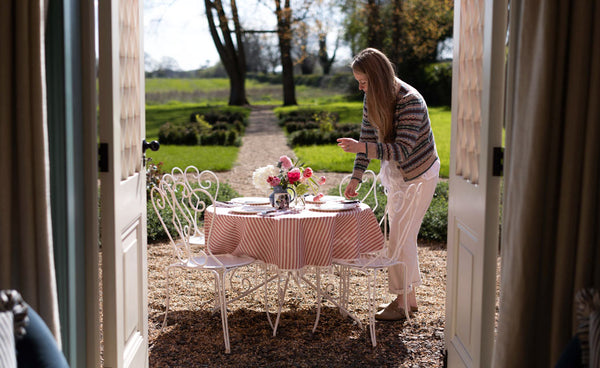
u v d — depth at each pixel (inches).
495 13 93.0
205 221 160.9
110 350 100.2
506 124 92.7
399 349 144.3
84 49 92.5
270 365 135.1
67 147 87.3
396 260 153.9
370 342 148.6
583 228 78.0
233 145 718.5
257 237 148.8
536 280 80.5
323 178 166.9
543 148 78.4
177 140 721.6
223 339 151.3
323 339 151.0
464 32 117.6
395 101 147.3
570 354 69.2
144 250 125.9
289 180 155.7
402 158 144.7
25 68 79.4
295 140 709.3
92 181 94.7
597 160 77.5
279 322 163.8
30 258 81.0
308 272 212.1
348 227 151.3
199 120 800.3
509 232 83.8
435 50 1262.3
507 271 83.6
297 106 1277.1
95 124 94.8
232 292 192.4
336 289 195.6
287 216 146.6
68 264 88.7
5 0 79.1
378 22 1226.0
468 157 110.5
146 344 127.3
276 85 1668.3
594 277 79.2
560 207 79.6
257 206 164.2
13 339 62.3
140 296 122.7
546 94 77.8
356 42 1332.4
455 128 119.0
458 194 116.4
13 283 83.0
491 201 96.5
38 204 80.8
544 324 83.8
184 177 162.9
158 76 1679.4
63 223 88.0
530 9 81.1
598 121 77.0
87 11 92.1
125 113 111.7
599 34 76.2
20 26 78.9
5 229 80.7
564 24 77.8
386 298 186.4
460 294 115.7
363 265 149.4
